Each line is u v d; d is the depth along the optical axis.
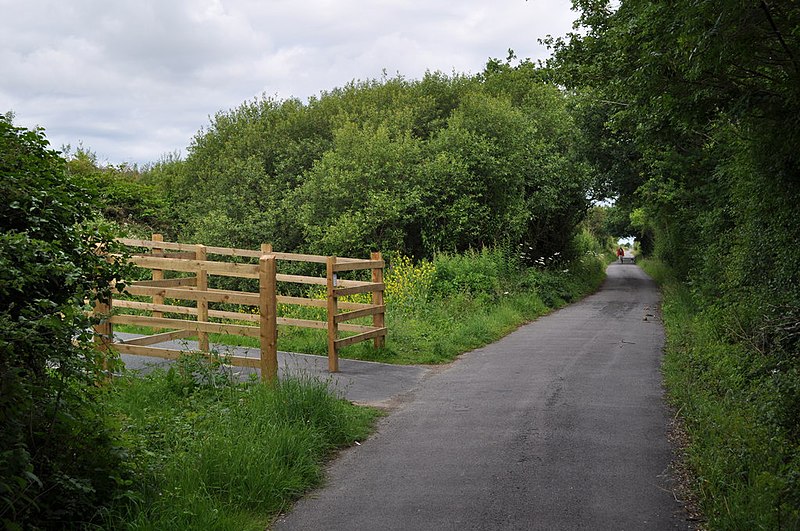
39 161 4.84
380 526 4.89
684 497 5.36
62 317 4.63
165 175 32.06
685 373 9.68
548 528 4.79
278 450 5.98
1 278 4.08
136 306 11.45
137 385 8.14
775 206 9.70
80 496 4.49
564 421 7.66
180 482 5.20
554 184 26.84
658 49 7.47
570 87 17.27
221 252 12.04
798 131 7.64
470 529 4.79
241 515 4.97
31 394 4.27
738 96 7.72
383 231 21.80
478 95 26.09
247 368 10.29
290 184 26.39
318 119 30.69
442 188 22.42
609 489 5.53
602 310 21.19
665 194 20.45
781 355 8.08
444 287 18.22
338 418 7.24
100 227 5.05
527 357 12.20
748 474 5.25
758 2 5.81
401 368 11.16
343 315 10.99
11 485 3.88
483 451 6.60
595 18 15.58
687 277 21.09
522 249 26.27
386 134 23.25
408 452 6.65
